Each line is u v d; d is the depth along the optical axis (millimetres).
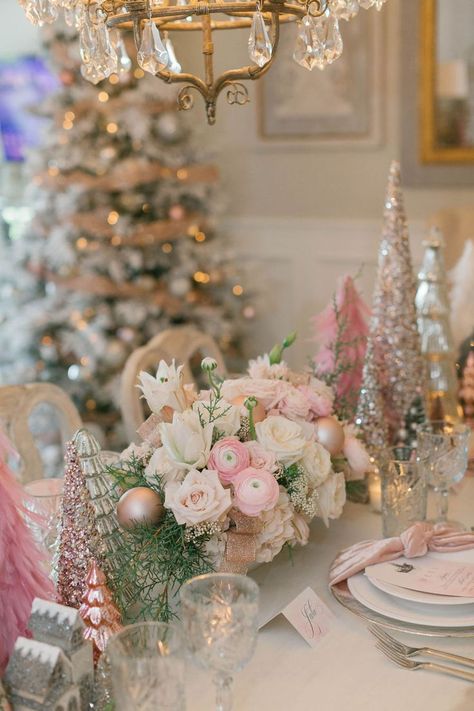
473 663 1155
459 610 1254
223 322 3623
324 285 3938
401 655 1188
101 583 1102
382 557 1365
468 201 3547
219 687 1009
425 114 3537
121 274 3434
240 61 3783
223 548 1273
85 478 1196
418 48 3488
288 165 3916
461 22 3400
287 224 3957
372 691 1120
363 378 1831
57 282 3566
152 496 1271
